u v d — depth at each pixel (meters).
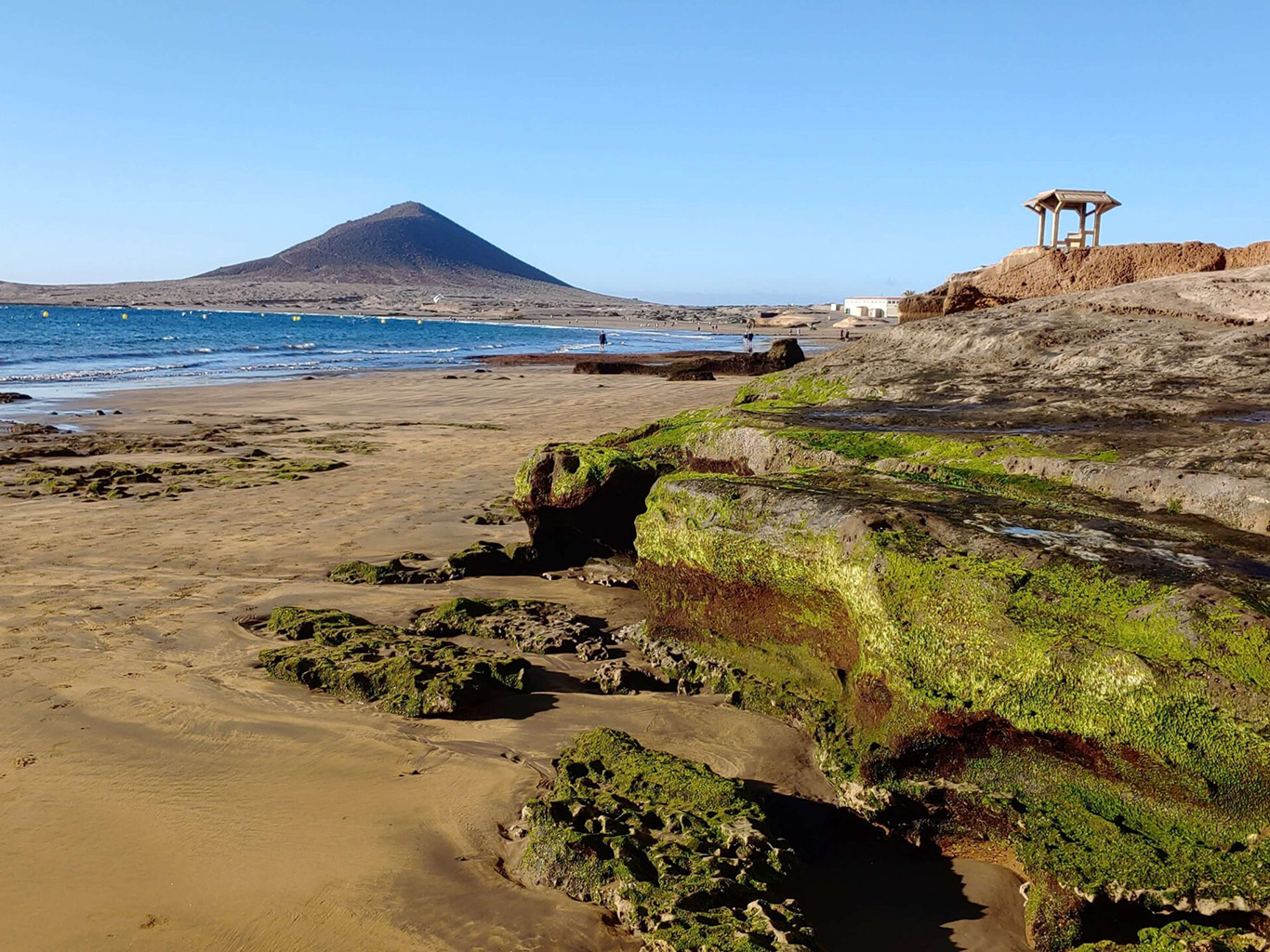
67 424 23.91
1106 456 7.70
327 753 6.11
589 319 158.50
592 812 5.16
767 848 4.83
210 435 21.64
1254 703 4.36
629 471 9.92
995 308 15.09
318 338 84.56
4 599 9.14
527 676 7.49
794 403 12.46
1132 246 16.98
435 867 4.89
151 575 10.09
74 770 5.85
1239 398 9.49
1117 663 4.71
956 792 5.32
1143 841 4.60
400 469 17.11
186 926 4.45
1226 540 5.91
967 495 7.15
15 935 4.37
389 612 8.98
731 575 7.18
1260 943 4.06
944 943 4.59
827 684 6.62
